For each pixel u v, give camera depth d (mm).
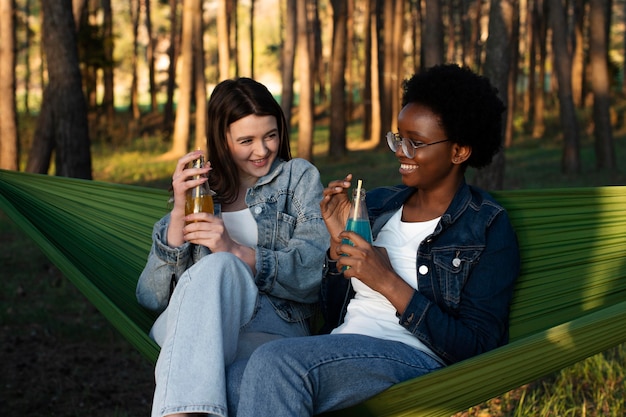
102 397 4973
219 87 3102
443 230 2812
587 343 2553
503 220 2822
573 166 17828
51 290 7492
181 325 2496
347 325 2805
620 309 2555
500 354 2391
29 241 9547
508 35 9992
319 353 2473
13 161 13867
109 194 3654
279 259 2971
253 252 2967
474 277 2766
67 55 9875
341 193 2854
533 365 2516
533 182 16219
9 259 8641
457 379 2436
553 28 17859
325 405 2535
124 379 5328
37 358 5648
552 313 3059
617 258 3133
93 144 26141
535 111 27828
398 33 24984
